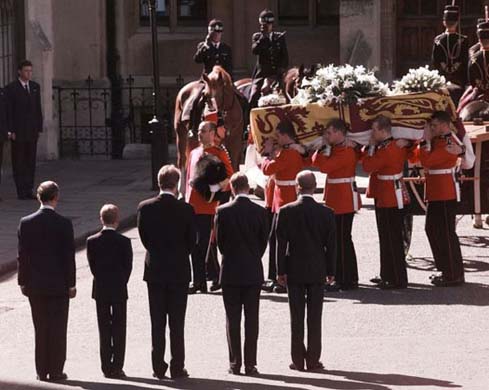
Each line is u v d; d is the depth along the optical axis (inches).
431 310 1206.3
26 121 1905.8
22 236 999.6
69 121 2493.8
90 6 2497.5
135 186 2021.4
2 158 2057.1
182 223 1009.5
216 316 1201.4
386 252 1298.0
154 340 998.4
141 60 2593.5
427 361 1029.8
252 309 1013.8
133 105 2554.1
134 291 1305.4
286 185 1296.8
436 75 1323.8
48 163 2361.0
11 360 1063.6
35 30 2346.2
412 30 2527.1
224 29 2600.9
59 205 1815.9
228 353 1072.2
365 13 2410.2
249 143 1720.0
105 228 1009.5
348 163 1289.4
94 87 2492.6
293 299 1019.3
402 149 1299.2
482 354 1048.8
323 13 2605.8
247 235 1016.2
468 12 2479.1
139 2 2593.5
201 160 1283.2
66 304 1003.3
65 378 997.2
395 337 1112.8
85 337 1138.7
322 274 1020.5
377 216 1304.1
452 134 1302.9
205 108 1663.4
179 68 2608.3
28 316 1214.9
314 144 1309.1
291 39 2598.4
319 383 971.9
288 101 1790.1
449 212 1305.4
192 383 980.6
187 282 1006.4
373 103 1310.3
